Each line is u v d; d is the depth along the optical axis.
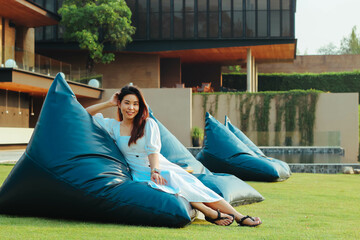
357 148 19.53
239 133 8.31
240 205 4.29
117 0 20.16
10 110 16.78
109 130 3.30
